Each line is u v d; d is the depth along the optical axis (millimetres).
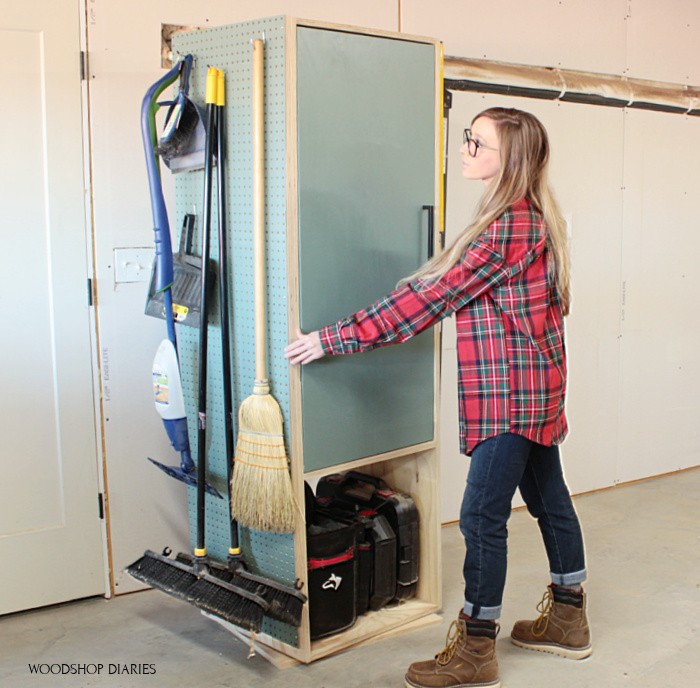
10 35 2607
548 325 2262
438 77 2586
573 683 2350
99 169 2779
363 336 2184
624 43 3939
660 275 4219
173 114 2350
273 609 2275
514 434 2193
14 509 2756
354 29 2350
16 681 2350
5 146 2631
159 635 2646
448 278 2133
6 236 2656
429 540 2762
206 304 2350
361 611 2660
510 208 2141
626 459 4211
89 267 2793
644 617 2750
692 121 4246
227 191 2375
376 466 2922
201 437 2402
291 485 2336
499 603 2283
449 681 2283
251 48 2248
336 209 2367
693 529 3564
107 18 2742
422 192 2588
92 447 2852
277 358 2336
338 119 2342
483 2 3484
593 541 3424
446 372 3561
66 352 2779
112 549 2924
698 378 4449
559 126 3770
